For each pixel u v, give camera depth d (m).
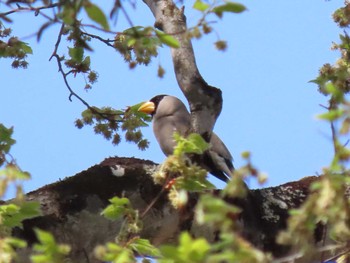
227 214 6.09
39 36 7.73
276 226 10.20
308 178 10.74
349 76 9.67
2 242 6.83
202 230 10.00
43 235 6.56
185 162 8.56
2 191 7.00
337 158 6.32
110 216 8.55
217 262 5.93
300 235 6.09
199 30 7.54
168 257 6.14
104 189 10.12
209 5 7.51
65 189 10.07
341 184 6.39
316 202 6.11
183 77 9.53
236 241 5.93
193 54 9.61
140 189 10.12
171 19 9.77
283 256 10.09
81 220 9.97
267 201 10.34
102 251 6.90
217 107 9.55
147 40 8.27
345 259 7.38
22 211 8.49
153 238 10.09
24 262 9.62
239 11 7.44
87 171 10.21
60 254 6.59
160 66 8.34
